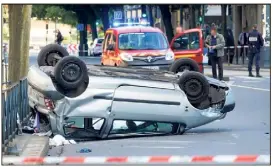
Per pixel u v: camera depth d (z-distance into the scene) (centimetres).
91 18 12181
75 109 2200
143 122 2331
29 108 2527
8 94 1970
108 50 4303
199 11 8006
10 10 3247
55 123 2216
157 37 4262
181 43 4762
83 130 2259
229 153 2034
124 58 4081
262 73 5591
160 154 2022
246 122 2816
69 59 2167
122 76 2264
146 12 8662
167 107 2284
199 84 2316
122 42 4225
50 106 2206
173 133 2392
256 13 7025
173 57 4156
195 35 4759
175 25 10238
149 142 2252
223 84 2428
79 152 2066
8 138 1942
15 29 3244
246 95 3834
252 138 2362
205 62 6072
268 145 2194
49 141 2189
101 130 2258
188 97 2320
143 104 2250
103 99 2211
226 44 6962
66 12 14738
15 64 3256
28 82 2338
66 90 2189
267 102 3491
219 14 7919
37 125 2338
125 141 2277
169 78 2352
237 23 7825
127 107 2233
